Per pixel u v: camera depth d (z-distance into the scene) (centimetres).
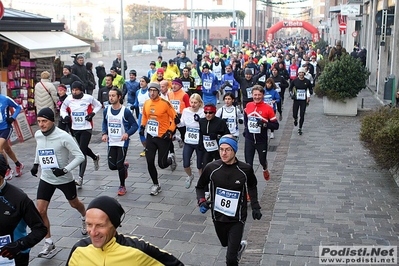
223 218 545
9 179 989
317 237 693
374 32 2617
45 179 646
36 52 1458
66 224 748
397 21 1886
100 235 326
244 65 2502
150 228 737
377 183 945
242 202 544
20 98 1540
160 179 991
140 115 1145
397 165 873
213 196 550
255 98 820
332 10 4091
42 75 1379
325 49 4209
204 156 820
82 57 1708
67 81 1480
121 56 2131
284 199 859
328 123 1603
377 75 2333
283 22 5794
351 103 1717
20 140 1319
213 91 1515
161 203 848
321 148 1252
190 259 636
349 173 1019
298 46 5341
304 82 1399
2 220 431
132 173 1034
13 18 1505
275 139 1370
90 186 944
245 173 537
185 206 834
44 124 630
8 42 1523
